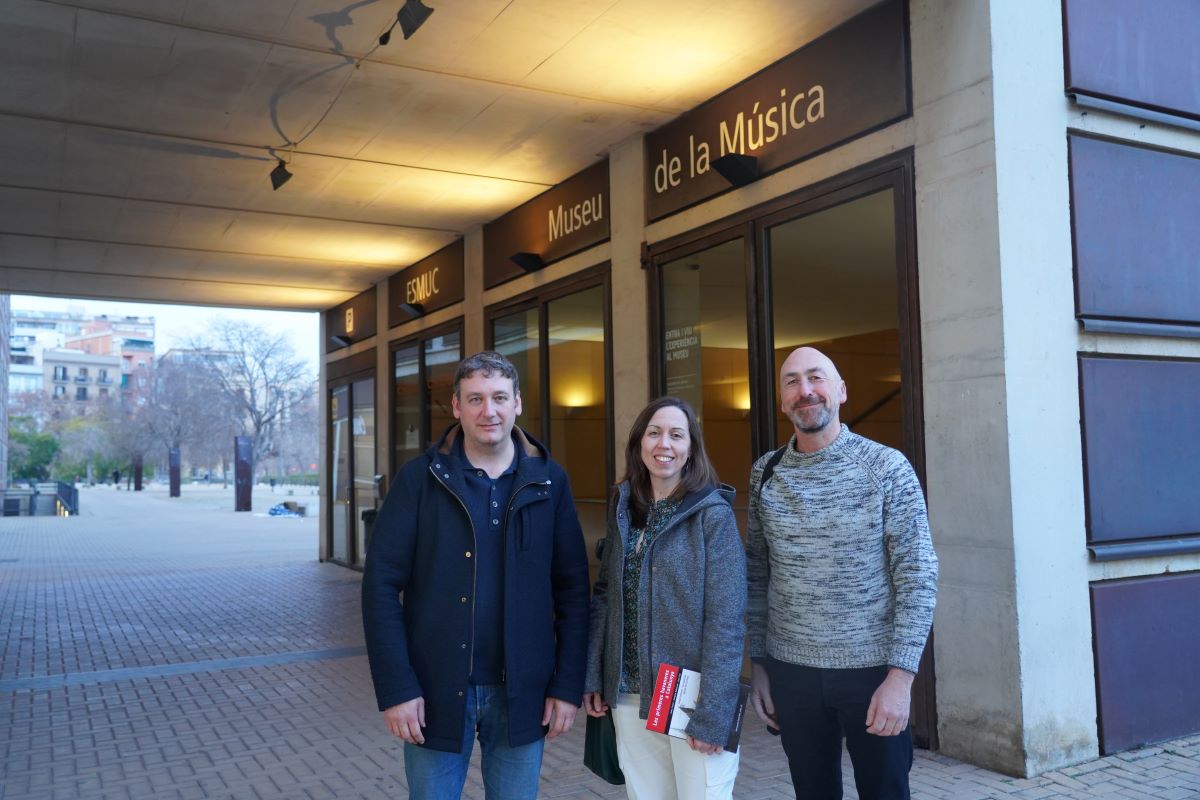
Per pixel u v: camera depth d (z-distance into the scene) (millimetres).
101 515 33844
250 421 67250
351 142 7148
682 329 6660
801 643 2613
